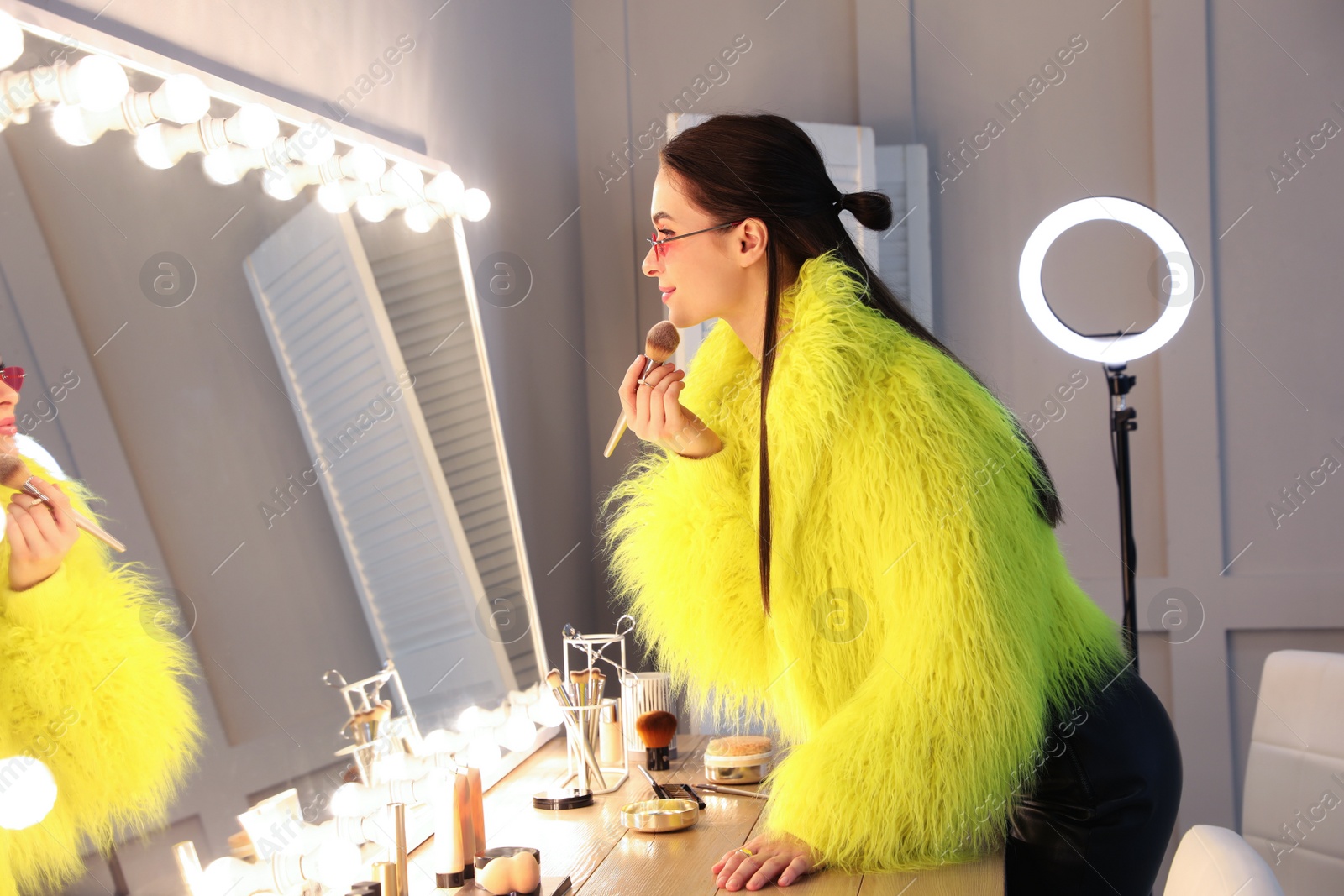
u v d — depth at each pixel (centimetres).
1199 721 226
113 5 90
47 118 79
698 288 114
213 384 97
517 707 159
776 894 93
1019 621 97
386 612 124
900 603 97
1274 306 226
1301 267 225
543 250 212
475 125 176
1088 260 231
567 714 135
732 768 135
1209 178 226
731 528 109
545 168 216
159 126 92
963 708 94
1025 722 96
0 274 73
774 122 115
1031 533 102
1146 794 106
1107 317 230
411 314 143
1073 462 233
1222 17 228
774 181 112
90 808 74
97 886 74
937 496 97
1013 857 110
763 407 106
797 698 109
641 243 239
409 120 150
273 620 100
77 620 76
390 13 145
